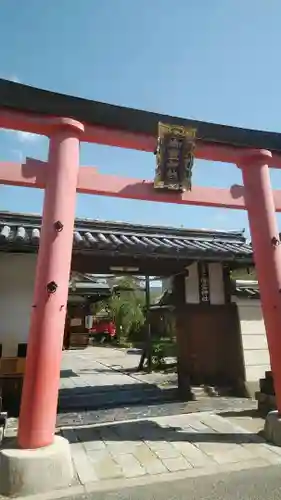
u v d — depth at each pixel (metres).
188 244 9.84
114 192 5.45
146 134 5.66
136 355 20.12
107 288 19.16
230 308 9.35
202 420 6.51
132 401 8.43
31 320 4.43
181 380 9.16
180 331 9.76
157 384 10.72
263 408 6.96
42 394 4.15
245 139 6.03
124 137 5.50
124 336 26.00
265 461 4.51
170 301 11.36
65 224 4.69
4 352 7.29
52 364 4.25
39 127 5.00
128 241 8.87
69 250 4.70
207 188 6.05
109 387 10.45
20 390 7.00
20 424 4.15
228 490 3.80
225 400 8.31
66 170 4.88
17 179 4.82
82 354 21.25
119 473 4.23
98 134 5.34
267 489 3.81
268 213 5.82
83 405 8.09
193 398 8.48
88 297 21.56
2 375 6.97
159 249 7.74
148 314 13.77
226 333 9.46
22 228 8.48
